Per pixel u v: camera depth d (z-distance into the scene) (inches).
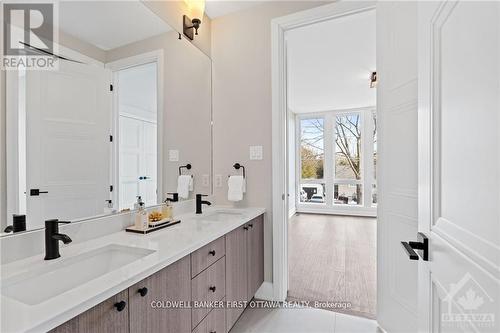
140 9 64.2
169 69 73.2
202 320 50.3
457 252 24.4
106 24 55.5
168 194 73.2
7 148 39.0
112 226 54.4
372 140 218.1
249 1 83.0
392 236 63.1
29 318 23.4
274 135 82.6
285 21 80.7
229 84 89.4
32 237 40.3
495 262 18.6
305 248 135.2
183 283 44.4
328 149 232.2
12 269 34.8
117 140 58.0
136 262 37.3
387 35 64.4
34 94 42.4
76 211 48.4
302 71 138.2
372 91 174.6
